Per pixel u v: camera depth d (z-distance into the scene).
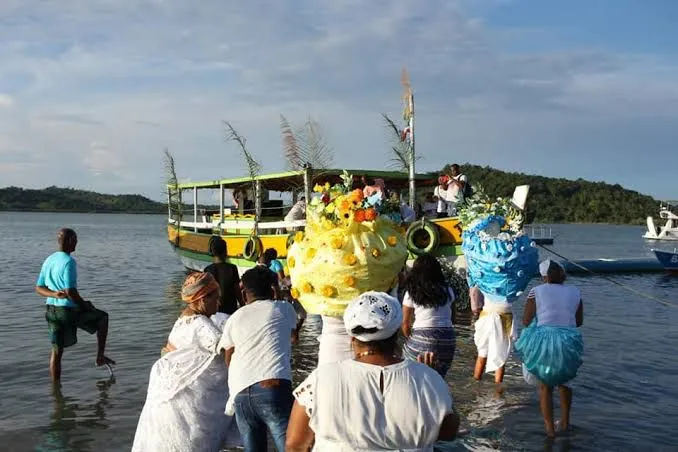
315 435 3.25
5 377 9.81
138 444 5.27
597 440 7.07
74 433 7.39
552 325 7.09
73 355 11.31
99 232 83.50
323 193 6.07
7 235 66.62
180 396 5.23
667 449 6.83
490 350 9.17
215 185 24.09
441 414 3.18
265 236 19.44
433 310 7.23
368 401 3.15
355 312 3.28
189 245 25.72
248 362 5.14
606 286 24.38
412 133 17.75
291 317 5.46
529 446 6.88
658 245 68.38
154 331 13.85
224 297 8.80
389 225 5.91
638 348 12.30
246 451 5.20
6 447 6.95
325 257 5.49
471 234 9.16
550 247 61.16
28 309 17.03
